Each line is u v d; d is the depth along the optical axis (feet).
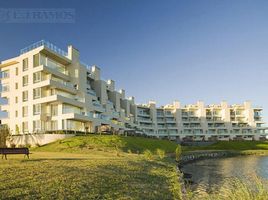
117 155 131.34
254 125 483.51
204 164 185.47
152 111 463.83
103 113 278.05
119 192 57.67
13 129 219.00
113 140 180.65
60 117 203.41
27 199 45.06
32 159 83.30
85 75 249.14
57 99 195.52
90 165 78.13
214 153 266.98
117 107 334.03
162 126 470.39
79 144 163.22
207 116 486.79
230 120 485.56
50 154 120.57
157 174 90.63
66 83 227.40
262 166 167.63
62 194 49.55
